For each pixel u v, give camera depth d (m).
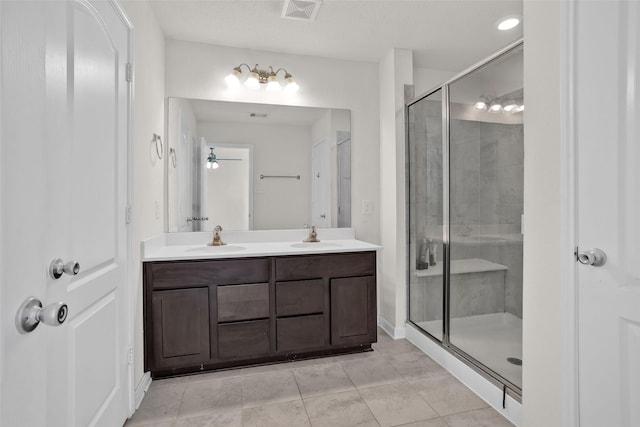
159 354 2.00
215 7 2.14
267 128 2.77
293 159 2.83
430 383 2.03
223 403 1.82
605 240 1.13
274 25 2.36
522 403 1.50
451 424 1.64
